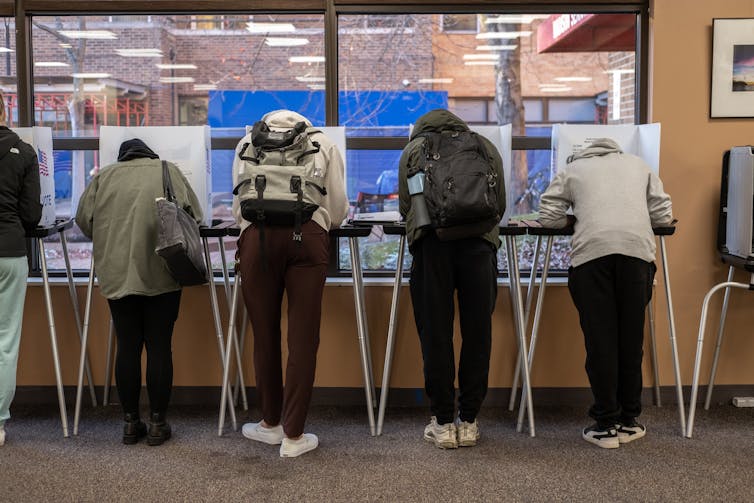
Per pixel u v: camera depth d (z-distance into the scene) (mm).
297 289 3164
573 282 3361
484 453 3273
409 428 3645
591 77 4109
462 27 4094
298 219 3074
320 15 4094
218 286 4039
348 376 4027
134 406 3408
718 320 4023
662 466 3107
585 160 3422
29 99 4133
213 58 4129
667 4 3943
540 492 2844
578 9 4070
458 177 3082
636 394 3377
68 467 3121
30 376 4047
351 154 4113
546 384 4027
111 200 3309
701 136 3979
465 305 3262
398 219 3844
